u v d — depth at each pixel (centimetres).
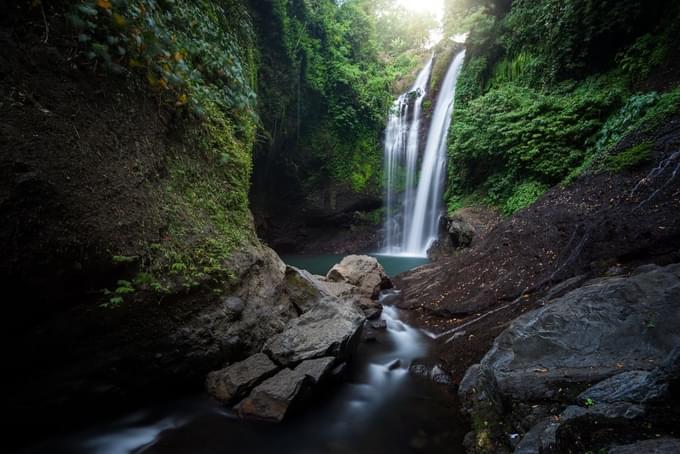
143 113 373
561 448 204
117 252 301
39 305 260
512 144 1016
